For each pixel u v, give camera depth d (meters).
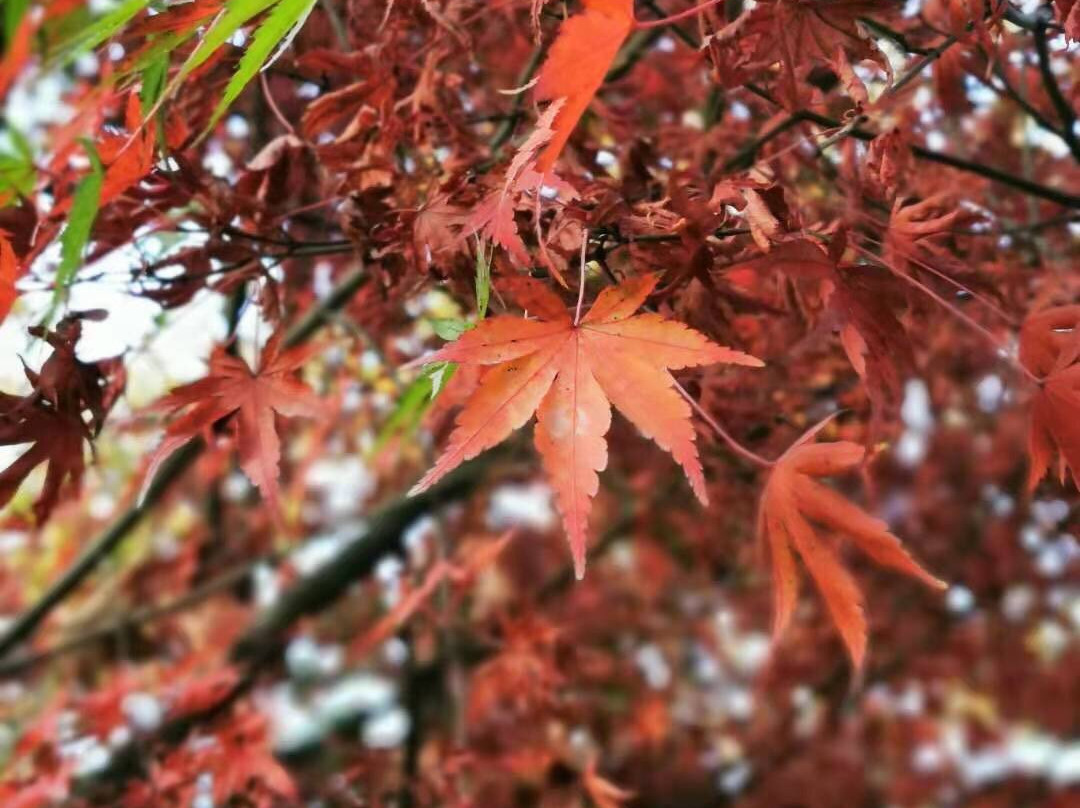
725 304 0.31
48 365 0.30
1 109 0.29
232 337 0.34
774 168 0.40
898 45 0.33
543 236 0.29
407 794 0.55
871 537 0.27
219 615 0.83
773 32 0.28
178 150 0.31
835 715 1.00
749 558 0.70
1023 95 0.43
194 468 0.86
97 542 0.68
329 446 0.73
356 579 0.73
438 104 0.34
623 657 0.90
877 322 0.30
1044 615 0.93
